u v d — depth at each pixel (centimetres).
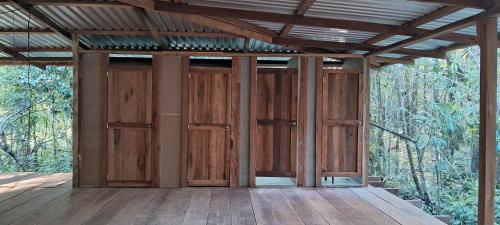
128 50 640
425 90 1066
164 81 647
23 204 521
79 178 639
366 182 664
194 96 651
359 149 666
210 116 653
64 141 1241
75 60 627
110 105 642
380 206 531
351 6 406
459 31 458
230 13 434
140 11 468
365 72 662
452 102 977
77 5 466
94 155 641
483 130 321
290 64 710
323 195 598
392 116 1111
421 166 1018
